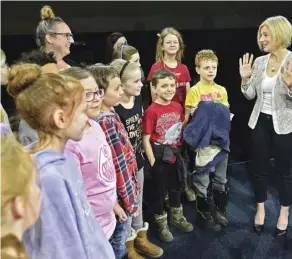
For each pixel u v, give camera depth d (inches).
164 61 101.3
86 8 115.8
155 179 88.3
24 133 51.0
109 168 55.5
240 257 86.0
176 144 88.3
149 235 93.9
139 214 84.3
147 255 86.3
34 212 30.5
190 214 102.3
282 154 86.4
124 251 71.2
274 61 83.2
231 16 127.5
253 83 87.3
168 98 84.4
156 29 125.0
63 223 36.0
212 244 90.6
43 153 36.8
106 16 118.5
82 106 40.1
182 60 127.3
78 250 36.9
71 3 113.8
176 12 124.4
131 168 68.6
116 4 118.3
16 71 39.4
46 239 35.3
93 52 114.7
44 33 78.7
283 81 81.3
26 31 108.1
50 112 37.6
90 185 53.1
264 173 90.9
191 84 107.2
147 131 84.3
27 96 37.9
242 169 123.7
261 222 94.3
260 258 85.5
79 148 51.1
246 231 94.9
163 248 89.3
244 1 126.4
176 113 86.5
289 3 127.5
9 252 28.6
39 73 39.8
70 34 80.0
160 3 122.0
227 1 125.5
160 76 83.5
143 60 127.3
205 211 96.5
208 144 88.4
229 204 106.3
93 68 64.1
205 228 96.3
